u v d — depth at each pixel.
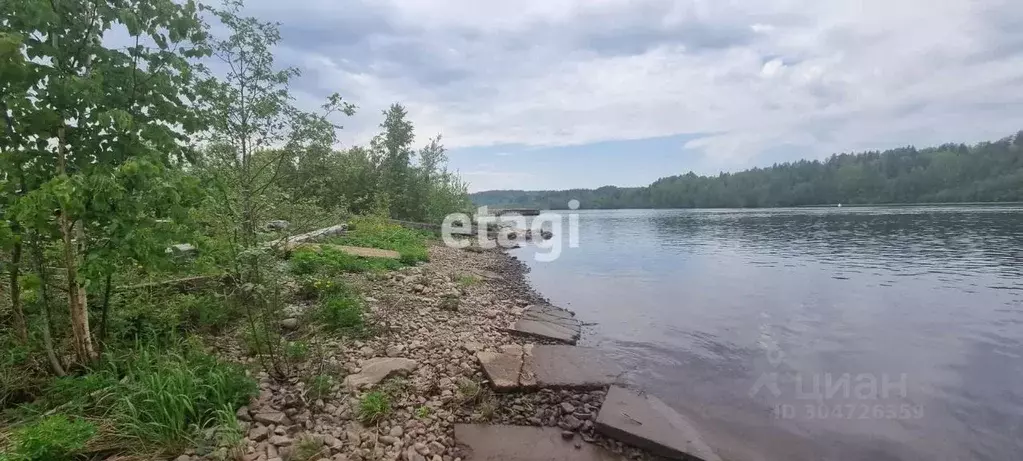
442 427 4.22
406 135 24.84
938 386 5.80
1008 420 4.95
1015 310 9.41
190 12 4.25
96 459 3.11
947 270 14.10
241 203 5.06
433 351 5.88
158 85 4.14
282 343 4.90
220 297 5.46
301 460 3.36
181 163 4.62
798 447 4.42
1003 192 56.34
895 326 8.41
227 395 3.79
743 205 87.00
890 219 37.25
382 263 10.70
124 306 4.89
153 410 3.45
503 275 13.85
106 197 3.43
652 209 97.06
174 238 3.79
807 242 23.16
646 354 6.89
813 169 81.12
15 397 3.70
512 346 6.53
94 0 3.86
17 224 3.58
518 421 4.46
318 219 7.13
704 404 5.26
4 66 3.11
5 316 4.45
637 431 4.25
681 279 13.69
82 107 3.79
